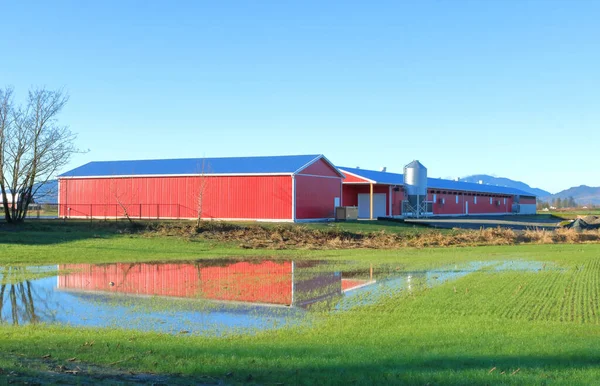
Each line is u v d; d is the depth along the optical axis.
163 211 44.75
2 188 37.25
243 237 34.28
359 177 51.88
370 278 19.97
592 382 7.84
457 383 7.90
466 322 12.38
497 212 80.81
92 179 47.16
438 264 24.03
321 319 13.03
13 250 27.34
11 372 8.20
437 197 64.00
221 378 8.25
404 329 11.75
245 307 14.68
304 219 42.41
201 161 46.53
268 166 43.06
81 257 26.31
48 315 13.90
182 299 15.95
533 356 9.27
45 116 38.75
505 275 19.98
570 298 15.34
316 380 8.11
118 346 10.24
